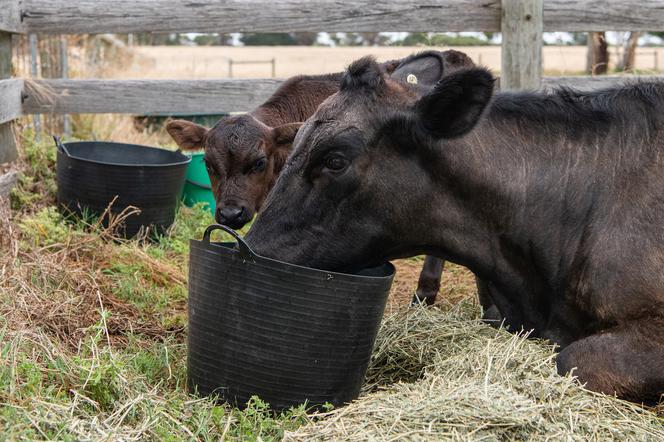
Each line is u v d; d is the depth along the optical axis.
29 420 3.04
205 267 3.58
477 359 3.69
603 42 10.70
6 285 4.73
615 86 4.05
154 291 5.36
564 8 7.79
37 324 4.29
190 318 3.73
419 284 5.46
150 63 19.75
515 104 3.94
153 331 4.66
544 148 3.89
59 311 4.56
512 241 3.89
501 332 4.11
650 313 3.55
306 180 3.66
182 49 28.44
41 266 5.05
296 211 3.68
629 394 3.51
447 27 7.84
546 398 3.40
